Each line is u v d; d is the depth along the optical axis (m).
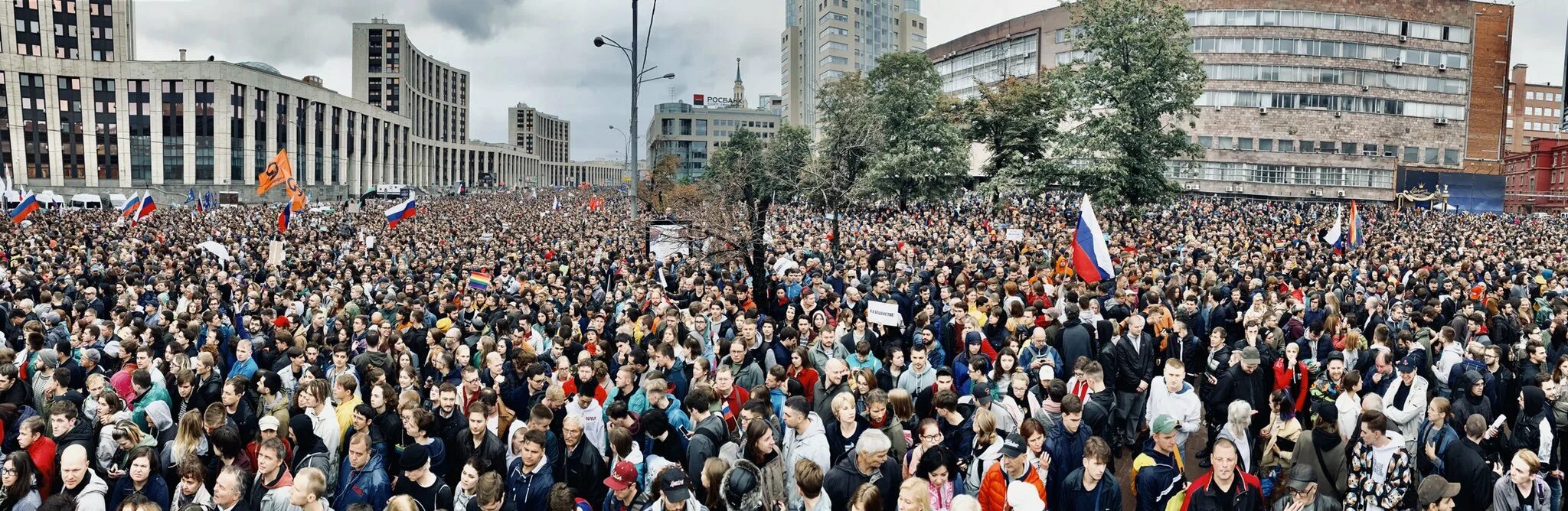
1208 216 46.88
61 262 19.95
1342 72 76.56
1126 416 8.74
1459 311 12.18
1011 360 8.08
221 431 6.15
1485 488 6.07
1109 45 34.31
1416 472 7.23
